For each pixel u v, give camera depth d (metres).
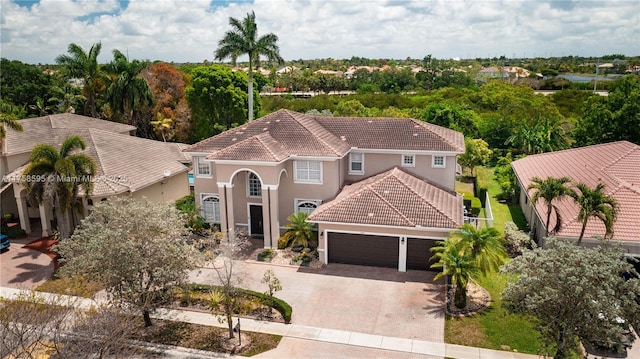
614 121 45.88
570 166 35.84
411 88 129.50
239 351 21.00
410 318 23.36
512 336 21.67
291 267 29.25
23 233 34.62
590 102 51.09
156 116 62.78
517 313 17.94
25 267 29.72
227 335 22.27
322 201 32.94
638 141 45.06
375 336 21.94
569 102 79.62
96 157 35.84
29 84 74.00
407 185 30.05
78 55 57.56
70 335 18.98
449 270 23.14
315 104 82.75
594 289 15.59
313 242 31.81
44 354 18.59
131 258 20.39
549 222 27.33
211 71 58.84
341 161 33.88
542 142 53.78
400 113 61.84
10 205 37.66
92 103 59.59
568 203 28.73
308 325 22.98
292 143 33.22
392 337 21.83
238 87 60.78
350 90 140.88
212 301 22.75
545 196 25.61
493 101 69.81
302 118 36.88
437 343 21.28
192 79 60.09
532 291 16.58
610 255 16.91
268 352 20.89
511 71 159.50
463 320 23.06
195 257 22.31
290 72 157.38
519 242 30.19
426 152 33.34
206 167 34.78
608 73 172.25
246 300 24.62
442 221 27.11
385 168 34.88
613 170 31.84
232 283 23.00
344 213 28.55
